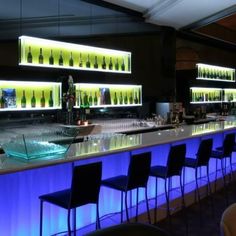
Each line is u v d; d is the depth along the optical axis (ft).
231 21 27.68
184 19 22.25
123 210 12.21
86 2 18.84
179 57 22.76
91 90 19.65
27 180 9.34
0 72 15.38
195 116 25.70
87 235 4.22
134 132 19.04
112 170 12.04
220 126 17.49
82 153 9.35
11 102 15.92
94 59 19.57
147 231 4.38
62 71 17.70
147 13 21.40
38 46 16.97
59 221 10.21
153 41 23.18
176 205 13.76
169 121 21.84
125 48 21.22
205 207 14.11
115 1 19.57
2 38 15.61
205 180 16.61
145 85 22.65
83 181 8.50
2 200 8.77
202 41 27.99
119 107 21.26
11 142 8.89
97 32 19.70
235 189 16.70
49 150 8.77
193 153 16.17
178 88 25.75
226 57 30.86
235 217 4.54
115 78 20.62
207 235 11.34
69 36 18.37
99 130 16.99
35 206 9.54
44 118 17.10
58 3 17.90
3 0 15.72
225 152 14.99
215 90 29.94
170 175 11.78
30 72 16.37
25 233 9.31
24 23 16.51
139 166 10.24
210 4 19.31
